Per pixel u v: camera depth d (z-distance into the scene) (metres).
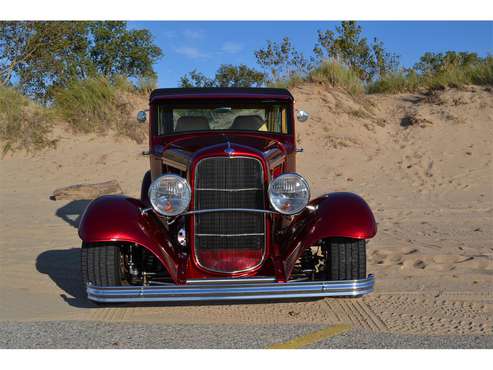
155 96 6.70
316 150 16.34
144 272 5.57
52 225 9.81
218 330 4.90
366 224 5.29
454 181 13.92
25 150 16.36
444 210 10.96
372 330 4.87
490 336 4.70
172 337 4.72
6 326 4.99
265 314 5.36
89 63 23.94
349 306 5.55
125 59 27.89
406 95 19.94
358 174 14.82
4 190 13.55
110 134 17.36
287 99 6.75
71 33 24.14
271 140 6.12
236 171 5.29
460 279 6.37
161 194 5.14
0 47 22.16
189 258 5.32
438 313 5.29
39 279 6.56
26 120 17.16
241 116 6.74
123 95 18.84
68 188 12.66
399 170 15.05
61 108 17.97
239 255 5.30
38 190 13.62
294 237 5.48
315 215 5.43
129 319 5.22
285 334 4.79
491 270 6.71
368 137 17.11
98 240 5.09
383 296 5.83
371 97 19.84
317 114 17.83
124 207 5.37
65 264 7.24
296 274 5.72
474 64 20.75
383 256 7.45
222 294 4.88
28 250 7.97
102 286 4.96
